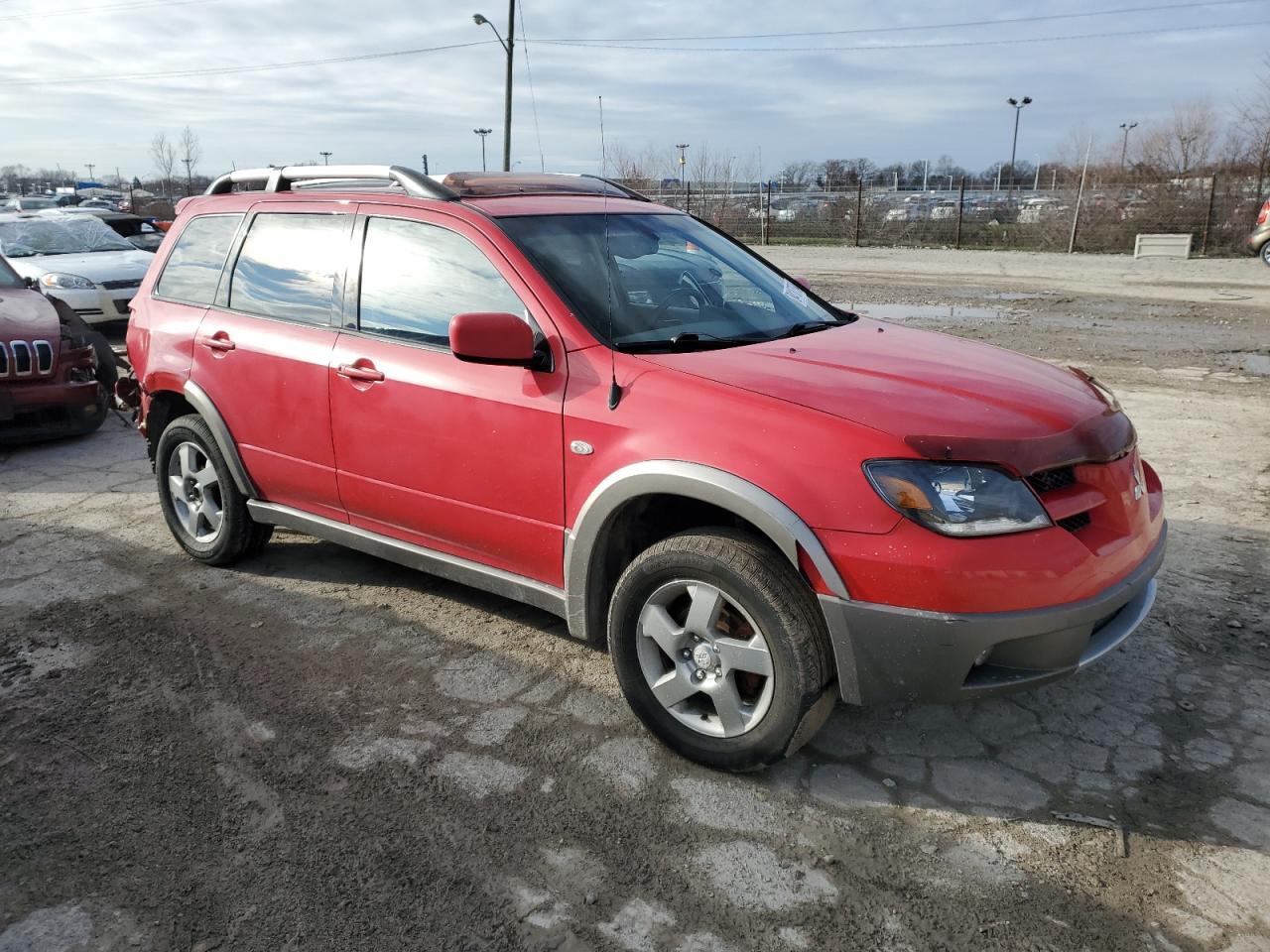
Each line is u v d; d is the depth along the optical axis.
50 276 11.27
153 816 2.79
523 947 2.29
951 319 12.38
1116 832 2.64
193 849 2.66
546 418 3.14
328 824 2.75
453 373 3.42
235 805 2.84
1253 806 2.74
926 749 3.07
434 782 2.94
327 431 3.87
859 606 2.58
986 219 25.59
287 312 4.07
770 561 2.72
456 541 3.61
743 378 2.91
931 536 2.51
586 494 3.06
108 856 2.63
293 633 3.96
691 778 2.94
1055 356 9.66
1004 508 2.55
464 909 2.41
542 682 3.53
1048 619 2.54
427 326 3.57
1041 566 2.54
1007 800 2.80
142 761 3.07
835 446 2.62
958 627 2.50
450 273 3.53
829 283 17.09
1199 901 2.38
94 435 7.45
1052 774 2.92
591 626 3.24
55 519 5.43
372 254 3.80
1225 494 5.27
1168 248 20.78
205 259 4.53
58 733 3.24
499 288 3.38
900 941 2.29
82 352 7.09
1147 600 2.95
